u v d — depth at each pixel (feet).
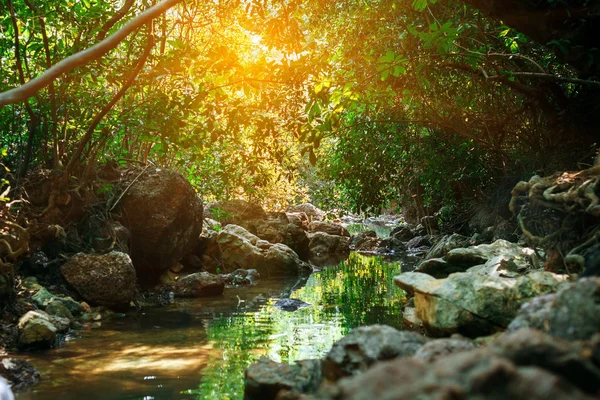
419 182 66.95
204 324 29.45
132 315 32.07
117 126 37.42
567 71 38.01
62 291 32.71
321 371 15.75
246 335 26.81
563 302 12.89
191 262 47.88
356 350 15.30
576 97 37.96
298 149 58.44
